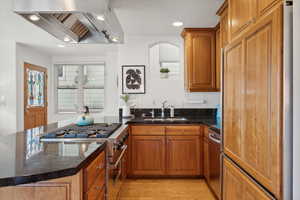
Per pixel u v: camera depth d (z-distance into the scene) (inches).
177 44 162.6
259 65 53.1
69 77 234.1
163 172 134.3
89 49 194.4
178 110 161.3
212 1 105.7
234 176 70.6
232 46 72.1
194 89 145.1
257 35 54.2
